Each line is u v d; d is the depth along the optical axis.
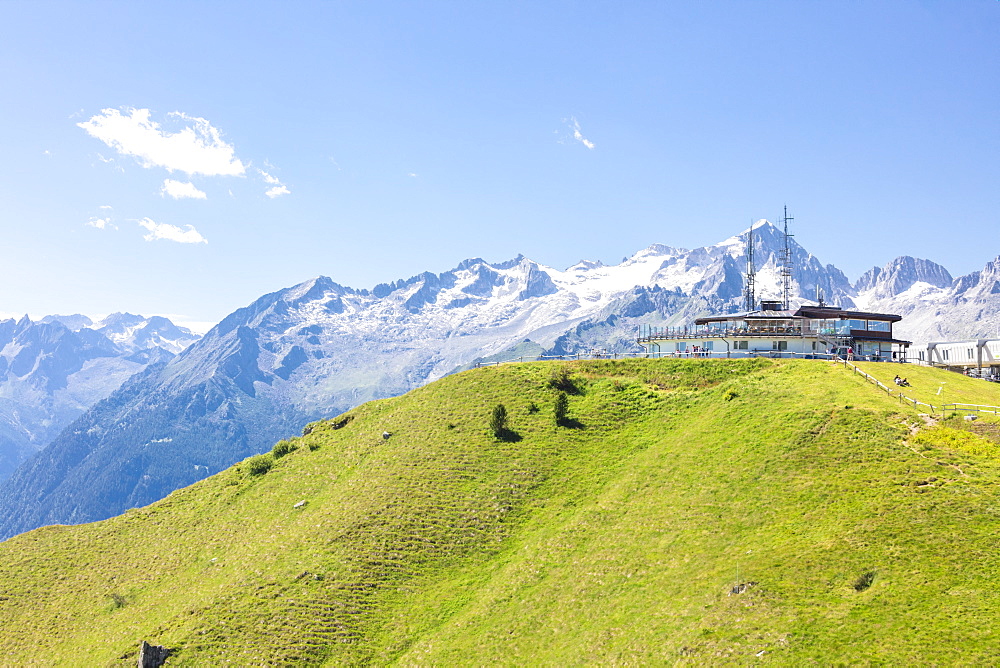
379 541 76.31
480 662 56.44
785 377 96.12
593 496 79.62
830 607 47.72
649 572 60.97
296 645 62.81
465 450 93.31
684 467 78.06
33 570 91.75
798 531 58.91
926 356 139.88
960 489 57.12
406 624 64.69
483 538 75.69
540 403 104.00
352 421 116.44
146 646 63.34
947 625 43.00
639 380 107.19
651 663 48.12
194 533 94.62
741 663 44.59
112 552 94.31
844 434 72.75
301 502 93.00
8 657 73.25
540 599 62.34
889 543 52.88
